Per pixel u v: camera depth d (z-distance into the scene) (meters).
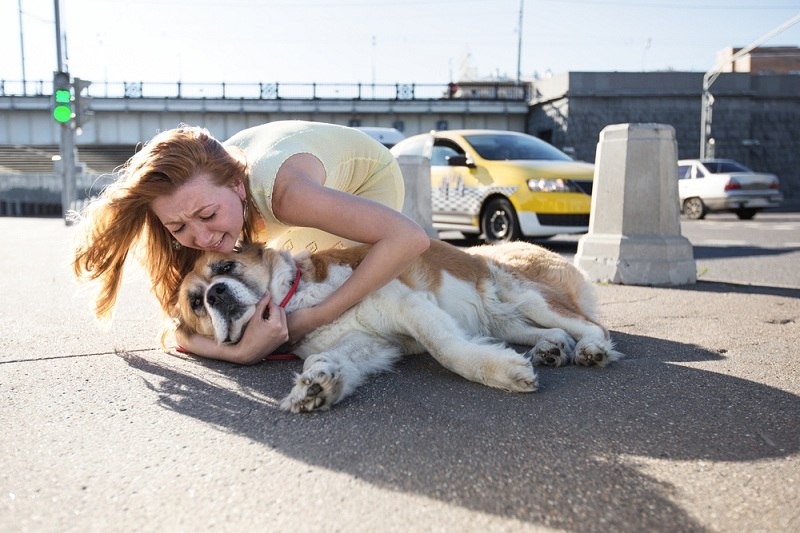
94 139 34.12
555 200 8.70
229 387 2.74
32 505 1.70
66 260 3.05
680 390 2.62
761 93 35.19
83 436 2.18
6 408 2.46
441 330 2.87
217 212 2.69
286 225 3.00
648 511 1.63
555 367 3.05
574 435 2.13
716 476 1.83
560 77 34.66
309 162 2.93
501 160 9.48
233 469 1.91
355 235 2.76
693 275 5.77
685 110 34.66
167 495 1.75
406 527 1.57
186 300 3.26
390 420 2.30
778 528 1.54
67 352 3.36
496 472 1.86
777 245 9.80
